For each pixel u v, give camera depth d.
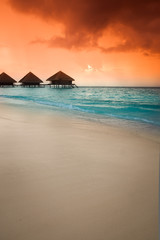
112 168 2.40
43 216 1.38
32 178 2.02
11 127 4.87
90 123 6.39
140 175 2.20
